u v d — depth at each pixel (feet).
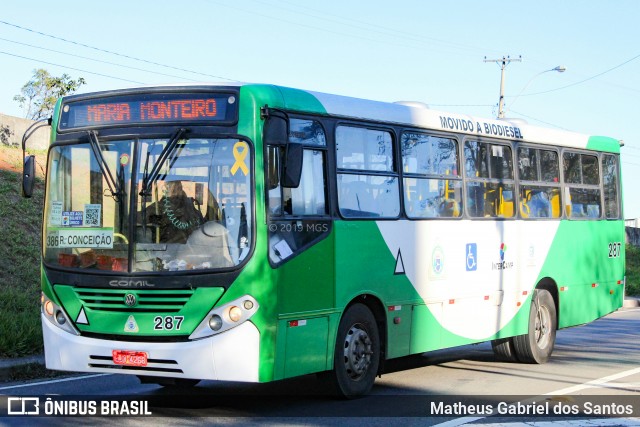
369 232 32.32
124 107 28.86
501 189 41.19
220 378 26.66
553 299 45.24
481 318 39.27
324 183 30.50
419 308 35.17
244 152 27.48
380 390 34.32
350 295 31.17
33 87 114.73
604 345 52.42
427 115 36.40
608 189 50.83
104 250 28.17
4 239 57.57
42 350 40.60
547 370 40.96
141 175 28.09
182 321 26.94
